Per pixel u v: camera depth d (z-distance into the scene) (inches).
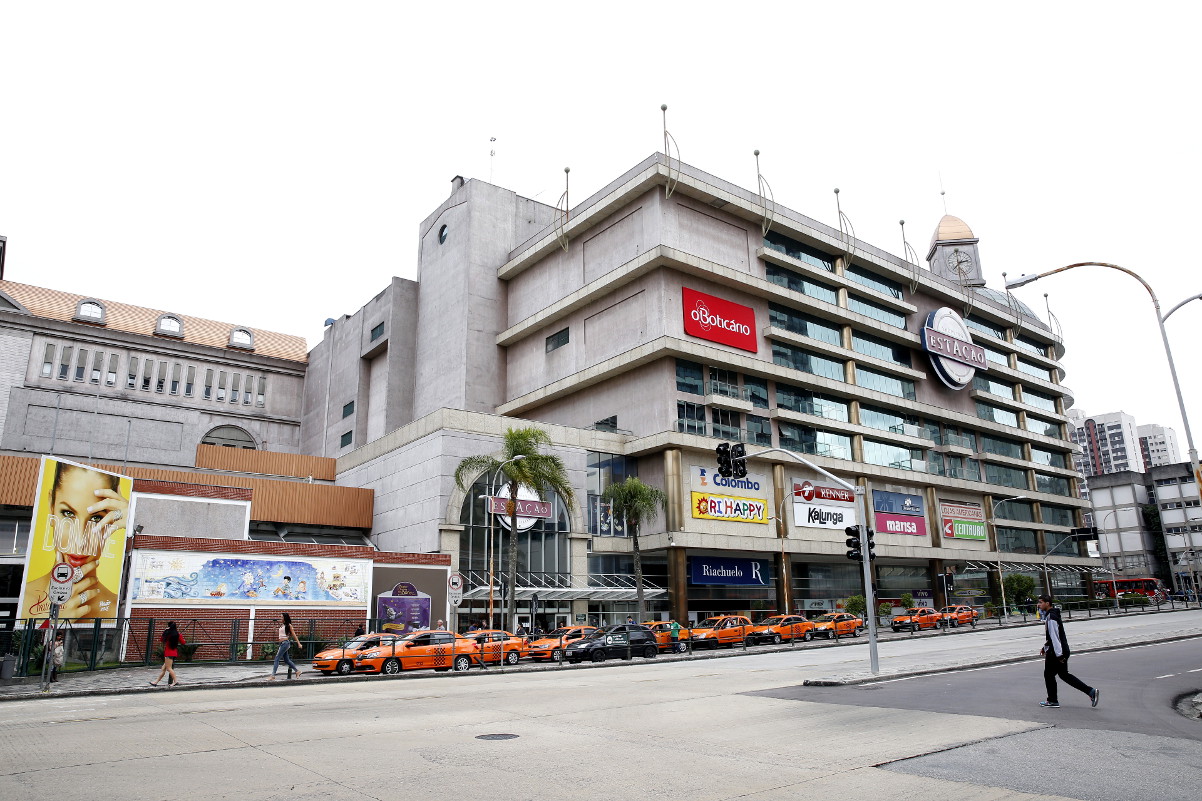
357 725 564.7
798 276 2480.3
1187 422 868.6
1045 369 3622.0
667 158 2126.0
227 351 3196.4
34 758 441.1
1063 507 3427.7
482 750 461.1
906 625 2052.2
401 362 2701.8
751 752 450.0
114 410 1941.4
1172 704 632.4
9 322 2765.7
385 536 1932.8
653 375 2098.9
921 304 2935.5
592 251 2317.9
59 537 1139.9
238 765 419.2
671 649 1557.6
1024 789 357.4
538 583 1820.9
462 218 2596.0
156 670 1152.8
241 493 1547.7
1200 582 4128.9
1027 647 1258.6
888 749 451.2
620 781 379.2
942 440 2876.5
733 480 2166.6
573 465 1962.4
